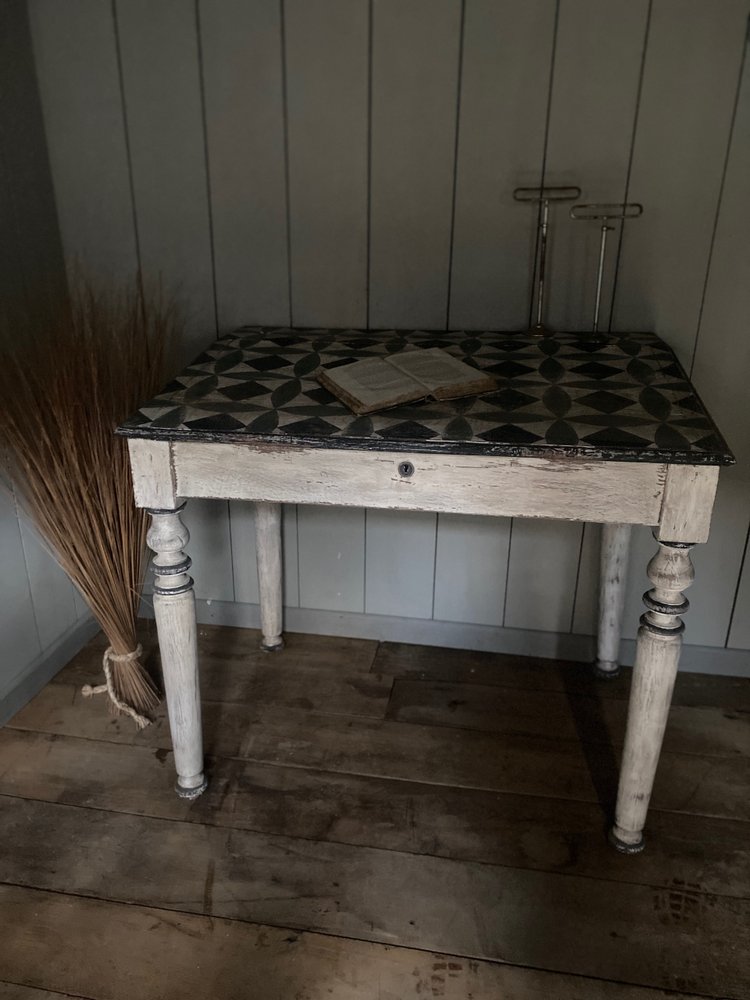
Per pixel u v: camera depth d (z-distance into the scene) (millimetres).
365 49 1773
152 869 1521
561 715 1953
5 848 1565
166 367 2084
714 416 1911
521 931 1394
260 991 1294
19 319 1866
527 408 1378
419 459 1304
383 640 2266
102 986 1305
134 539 1816
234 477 1370
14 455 1727
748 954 1354
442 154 1822
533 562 2102
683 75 1680
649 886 1481
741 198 1741
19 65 1846
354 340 1838
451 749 1835
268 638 2197
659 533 1285
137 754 1818
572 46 1700
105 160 1955
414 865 1524
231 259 1989
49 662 2061
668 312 1855
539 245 1833
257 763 1787
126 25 1838
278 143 1876
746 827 1619
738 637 2084
